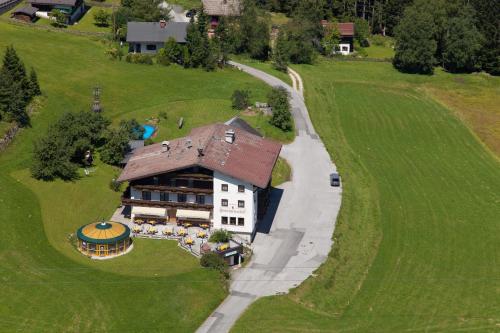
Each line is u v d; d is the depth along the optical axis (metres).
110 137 108.81
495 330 74.19
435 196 110.62
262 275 81.44
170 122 127.31
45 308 69.69
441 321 75.50
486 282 84.81
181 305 73.12
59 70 142.25
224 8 191.50
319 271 82.88
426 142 137.38
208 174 88.12
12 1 185.25
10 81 114.69
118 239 82.50
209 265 80.69
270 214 97.50
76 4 188.00
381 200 106.81
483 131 145.62
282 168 113.38
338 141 130.00
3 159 102.12
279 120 128.50
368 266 87.19
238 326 70.94
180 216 89.19
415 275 85.69
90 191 98.19
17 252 79.50
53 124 110.19
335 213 98.56
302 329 71.38
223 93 144.62
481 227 100.50
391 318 75.62
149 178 90.00
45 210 91.25
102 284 75.31
